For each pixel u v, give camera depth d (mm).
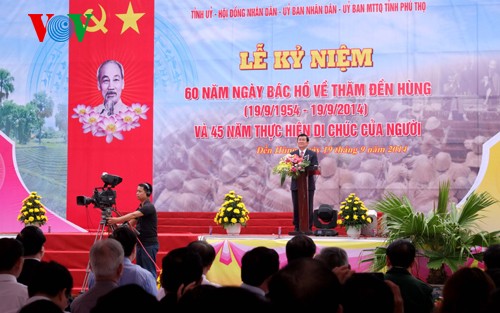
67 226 12531
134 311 2117
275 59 12734
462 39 12273
